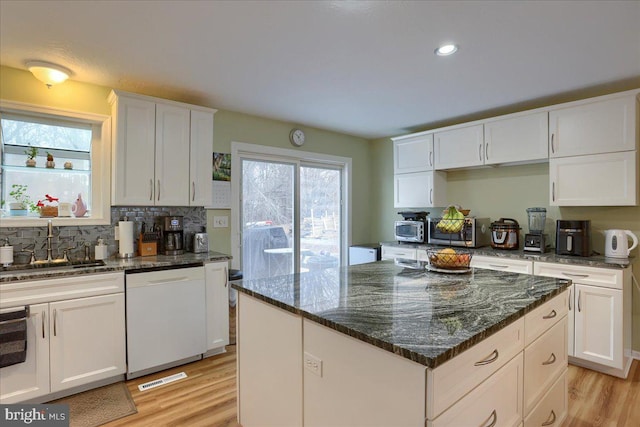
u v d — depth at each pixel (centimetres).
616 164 271
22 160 258
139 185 276
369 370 115
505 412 133
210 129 315
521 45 215
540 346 162
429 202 397
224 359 288
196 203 305
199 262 281
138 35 203
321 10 177
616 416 214
